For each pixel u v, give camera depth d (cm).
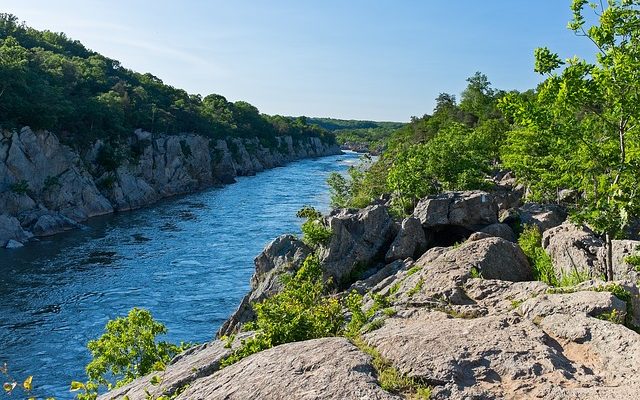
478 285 1432
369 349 986
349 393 791
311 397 791
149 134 11025
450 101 13550
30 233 6159
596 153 1447
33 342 3164
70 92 10006
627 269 1543
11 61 7581
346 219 3047
